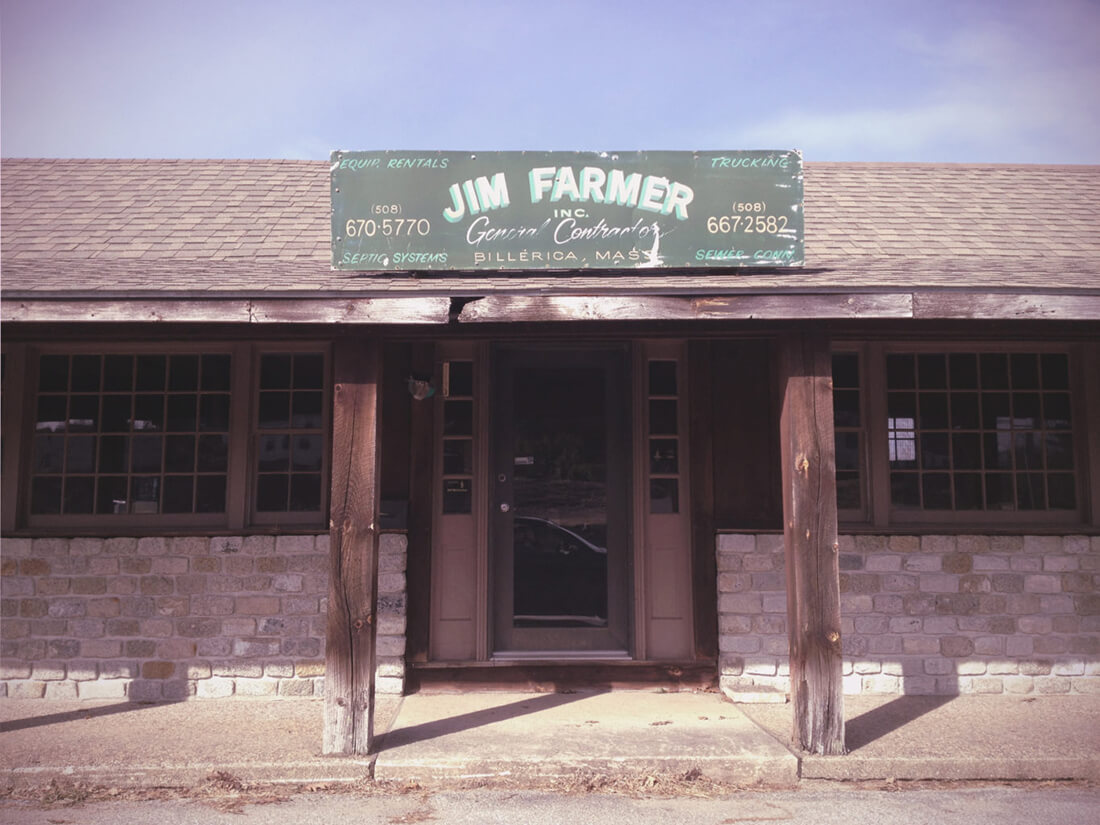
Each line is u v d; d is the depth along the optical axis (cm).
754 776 486
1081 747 509
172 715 582
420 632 639
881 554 648
